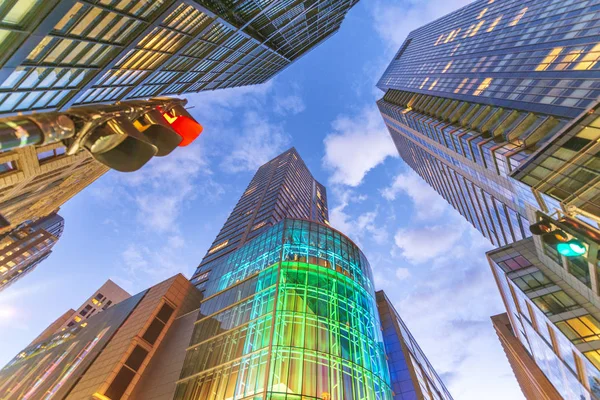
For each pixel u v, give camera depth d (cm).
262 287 3869
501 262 5300
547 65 5488
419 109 9900
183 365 3788
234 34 5319
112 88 3800
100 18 2541
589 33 4994
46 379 4897
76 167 4284
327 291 3709
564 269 4156
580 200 3170
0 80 2109
